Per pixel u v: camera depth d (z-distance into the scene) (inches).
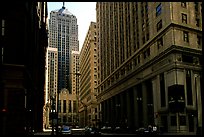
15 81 1310.3
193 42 2436.0
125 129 2947.8
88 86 6752.0
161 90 2534.5
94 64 6437.0
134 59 3275.1
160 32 2524.6
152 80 2731.3
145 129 2112.5
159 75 2578.7
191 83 2354.8
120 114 3919.8
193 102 2332.7
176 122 2215.8
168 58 2396.7
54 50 6437.0
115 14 4320.9
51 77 6259.8
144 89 2955.2
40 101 3115.2
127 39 3639.3
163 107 2449.6
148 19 2866.6
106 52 4899.1
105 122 4820.4
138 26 3196.4
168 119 2331.4
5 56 1323.8
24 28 1398.9
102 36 5275.6
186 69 2356.1
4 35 1347.2
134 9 3373.5
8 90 1285.7
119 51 4020.7
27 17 1585.9
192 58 2416.3
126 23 3713.1
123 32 3841.0
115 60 4244.6
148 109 2888.8
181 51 2338.8
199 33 2495.1
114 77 4217.5
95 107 6230.3
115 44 4276.6
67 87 3388.3
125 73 3624.5
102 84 5147.6
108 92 4626.0
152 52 2716.5
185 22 2439.7
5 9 1275.8
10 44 1347.2
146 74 2878.9
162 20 2524.6
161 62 2529.5
